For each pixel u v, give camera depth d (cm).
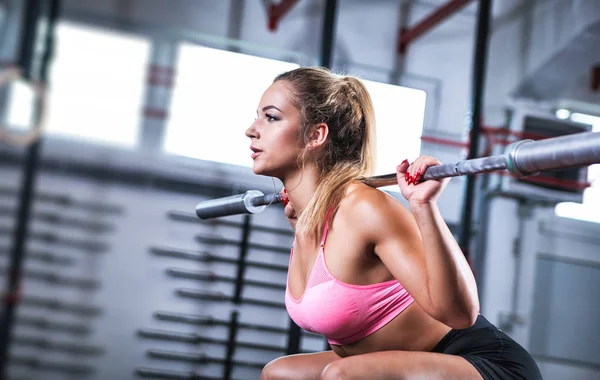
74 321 591
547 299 730
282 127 162
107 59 639
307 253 163
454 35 733
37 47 627
